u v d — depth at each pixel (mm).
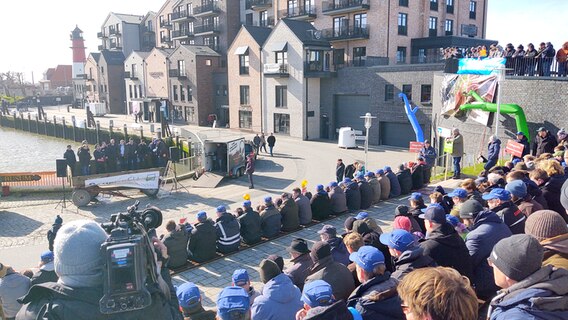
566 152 9094
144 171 20219
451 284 2211
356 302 4098
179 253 10398
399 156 33500
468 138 22312
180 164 27219
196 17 61562
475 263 5402
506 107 18562
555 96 17359
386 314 3875
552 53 17781
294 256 6773
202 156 26250
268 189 22859
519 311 2639
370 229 7055
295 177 26047
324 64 43562
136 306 1955
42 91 122125
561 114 17188
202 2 59875
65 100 114625
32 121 68125
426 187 17547
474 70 21203
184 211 18500
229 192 22219
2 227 16562
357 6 42000
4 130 73812
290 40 42812
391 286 3996
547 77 17609
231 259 11133
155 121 58156
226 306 3953
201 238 10734
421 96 35812
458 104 22703
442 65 33938
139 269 1989
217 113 56938
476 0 49469
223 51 58625
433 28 45281
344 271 5492
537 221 3547
